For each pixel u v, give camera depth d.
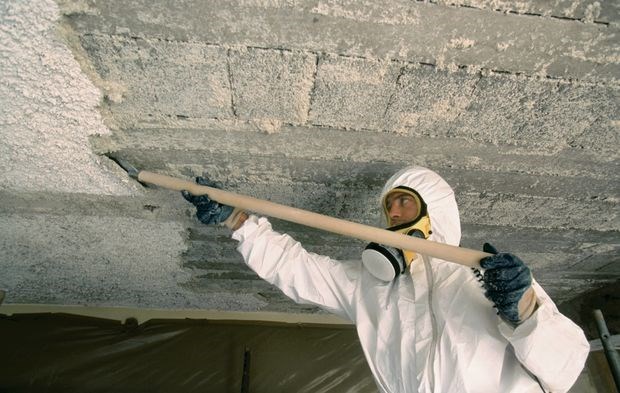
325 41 0.87
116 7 0.79
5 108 0.98
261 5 0.80
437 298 1.08
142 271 1.95
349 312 1.27
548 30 0.84
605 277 2.21
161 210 1.48
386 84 0.97
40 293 2.14
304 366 2.21
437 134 1.12
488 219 1.54
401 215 1.14
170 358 2.15
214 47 0.88
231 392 2.07
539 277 2.21
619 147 1.16
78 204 1.43
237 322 2.33
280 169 1.27
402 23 0.83
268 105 1.03
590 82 0.95
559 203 1.43
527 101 1.01
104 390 2.00
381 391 1.18
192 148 1.19
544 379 0.90
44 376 1.99
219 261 1.87
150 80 0.96
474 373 0.95
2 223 1.51
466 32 0.85
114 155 1.21
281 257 1.25
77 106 1.00
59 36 0.82
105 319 2.24
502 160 1.22
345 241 1.71
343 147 1.17
